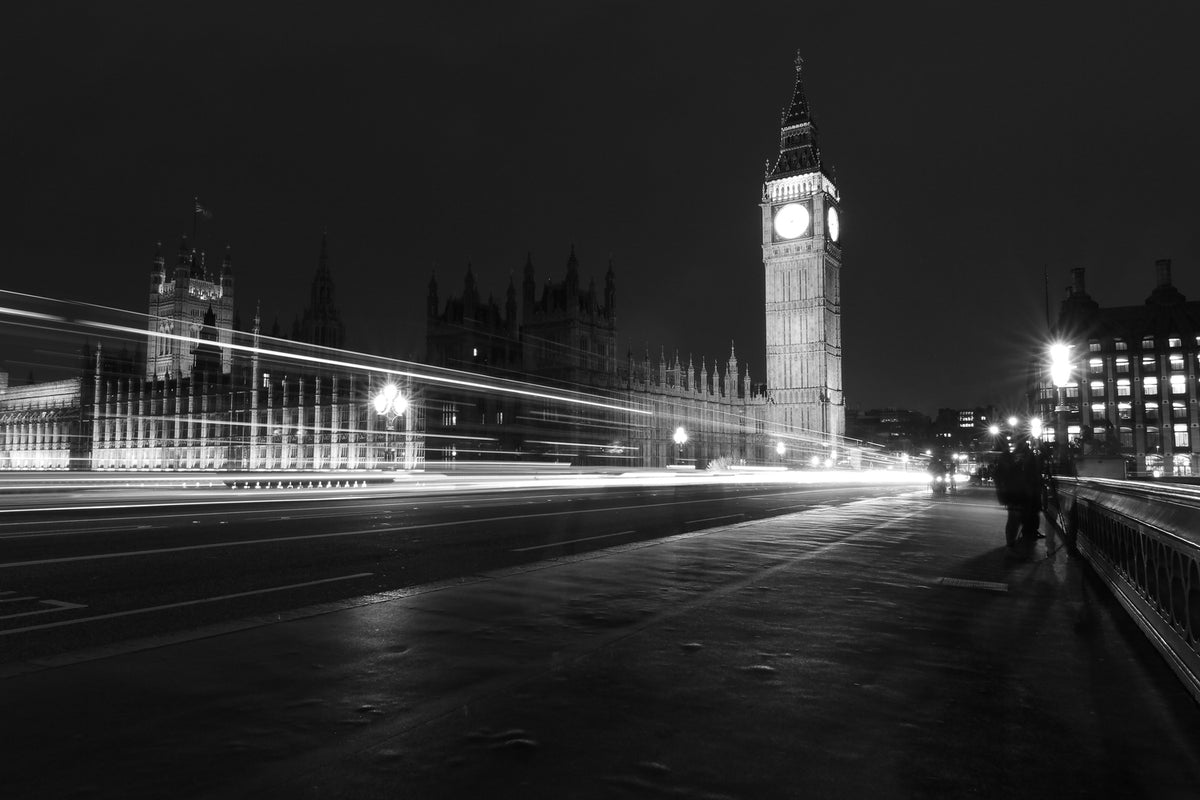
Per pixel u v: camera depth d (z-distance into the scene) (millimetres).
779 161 152125
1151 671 7242
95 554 14969
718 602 10234
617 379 111875
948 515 26438
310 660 7254
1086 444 41000
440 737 5320
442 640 8062
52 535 18281
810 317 145875
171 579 12242
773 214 150500
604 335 112438
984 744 5371
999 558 15227
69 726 5484
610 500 36438
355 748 5113
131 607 10125
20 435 135875
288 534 18891
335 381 82875
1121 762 5090
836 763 4992
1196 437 119938
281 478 57625
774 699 6246
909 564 14180
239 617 9578
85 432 123000
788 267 148500
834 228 153625
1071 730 5676
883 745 5312
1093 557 13602
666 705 6051
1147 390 123125
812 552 15703
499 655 7480
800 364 146125
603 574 12516
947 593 11258
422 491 45281
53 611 9852
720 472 98750
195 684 6484
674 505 32469
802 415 144375
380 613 9406
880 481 86312
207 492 41938
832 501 36375
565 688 6441
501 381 102875
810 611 9758
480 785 4570
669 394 123188
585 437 105062
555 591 10945
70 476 57219
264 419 92625
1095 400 125188
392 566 13859
